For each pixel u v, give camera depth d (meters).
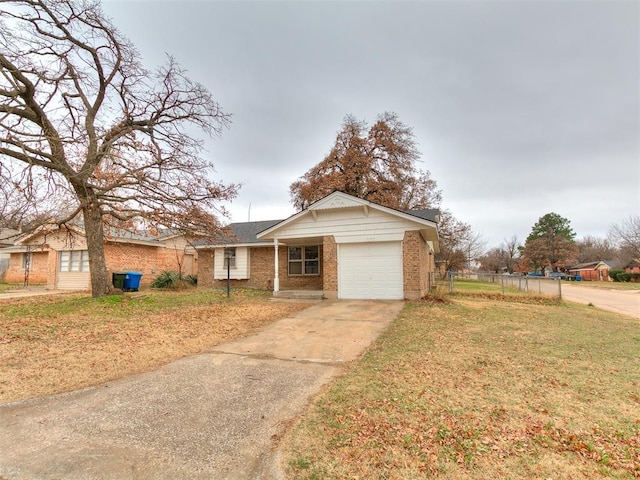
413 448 3.10
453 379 4.89
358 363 5.72
